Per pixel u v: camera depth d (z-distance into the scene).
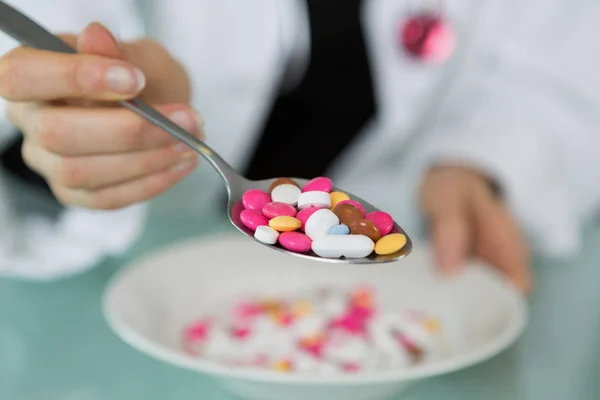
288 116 0.72
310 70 0.70
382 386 0.40
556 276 0.58
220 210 0.69
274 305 0.51
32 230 0.57
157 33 0.69
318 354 0.45
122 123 0.38
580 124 0.69
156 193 0.41
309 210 0.35
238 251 0.55
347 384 0.39
